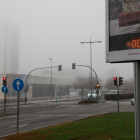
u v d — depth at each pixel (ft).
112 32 27.76
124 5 27.12
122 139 30.50
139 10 26.18
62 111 85.56
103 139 30.73
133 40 26.25
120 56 26.89
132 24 26.45
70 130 38.06
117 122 46.65
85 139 31.04
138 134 25.71
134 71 26.63
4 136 35.35
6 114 74.54
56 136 33.24
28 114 76.69
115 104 127.85
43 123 52.75
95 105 120.78
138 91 26.13
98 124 44.34
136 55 25.90
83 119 55.36
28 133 36.45
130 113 65.51
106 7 28.35
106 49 28.07
